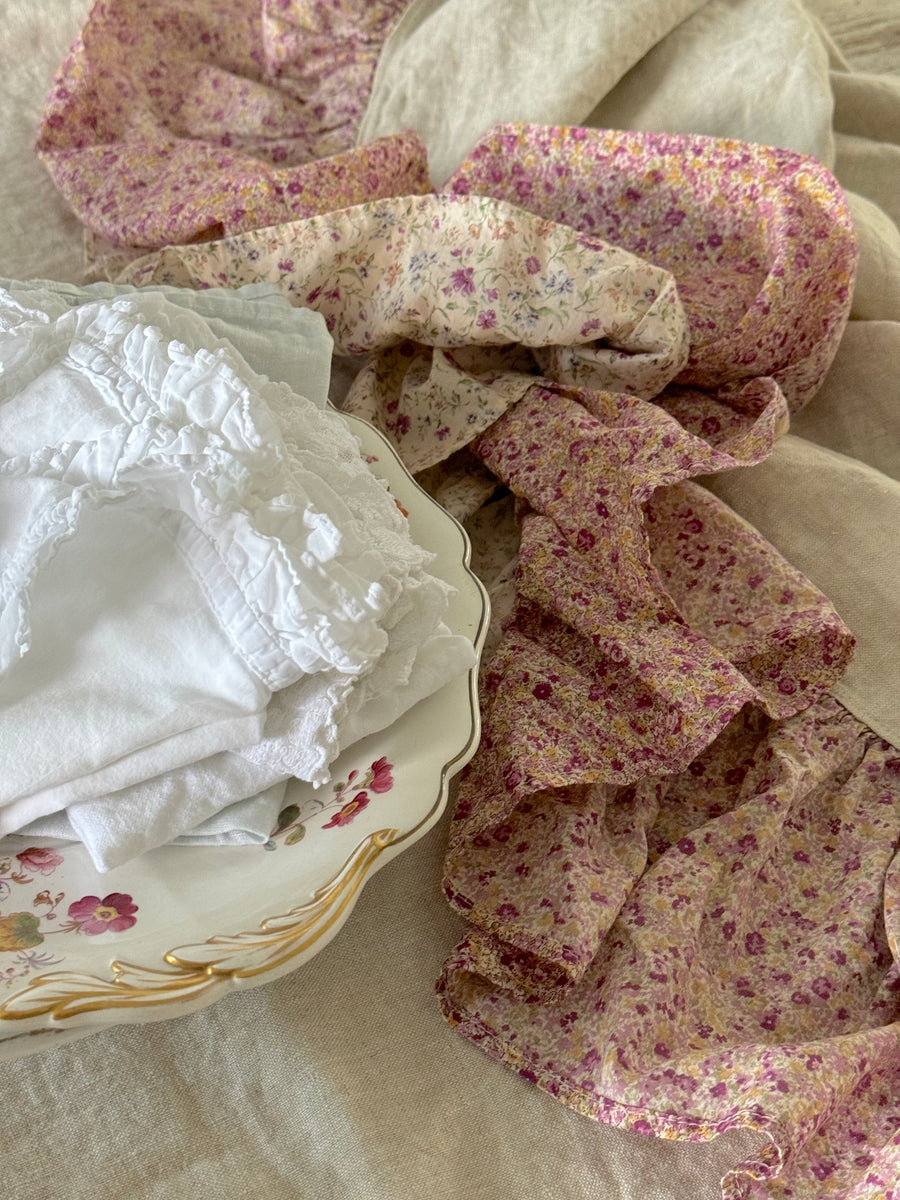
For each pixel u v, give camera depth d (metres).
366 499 0.69
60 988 0.46
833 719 0.85
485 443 0.93
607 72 1.13
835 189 0.96
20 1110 0.63
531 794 0.78
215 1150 0.63
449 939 0.74
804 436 1.05
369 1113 0.65
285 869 0.56
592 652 0.82
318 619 0.55
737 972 0.73
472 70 1.18
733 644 0.83
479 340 0.94
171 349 0.62
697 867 0.75
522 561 0.84
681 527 0.90
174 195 1.06
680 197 1.04
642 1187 0.65
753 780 0.81
